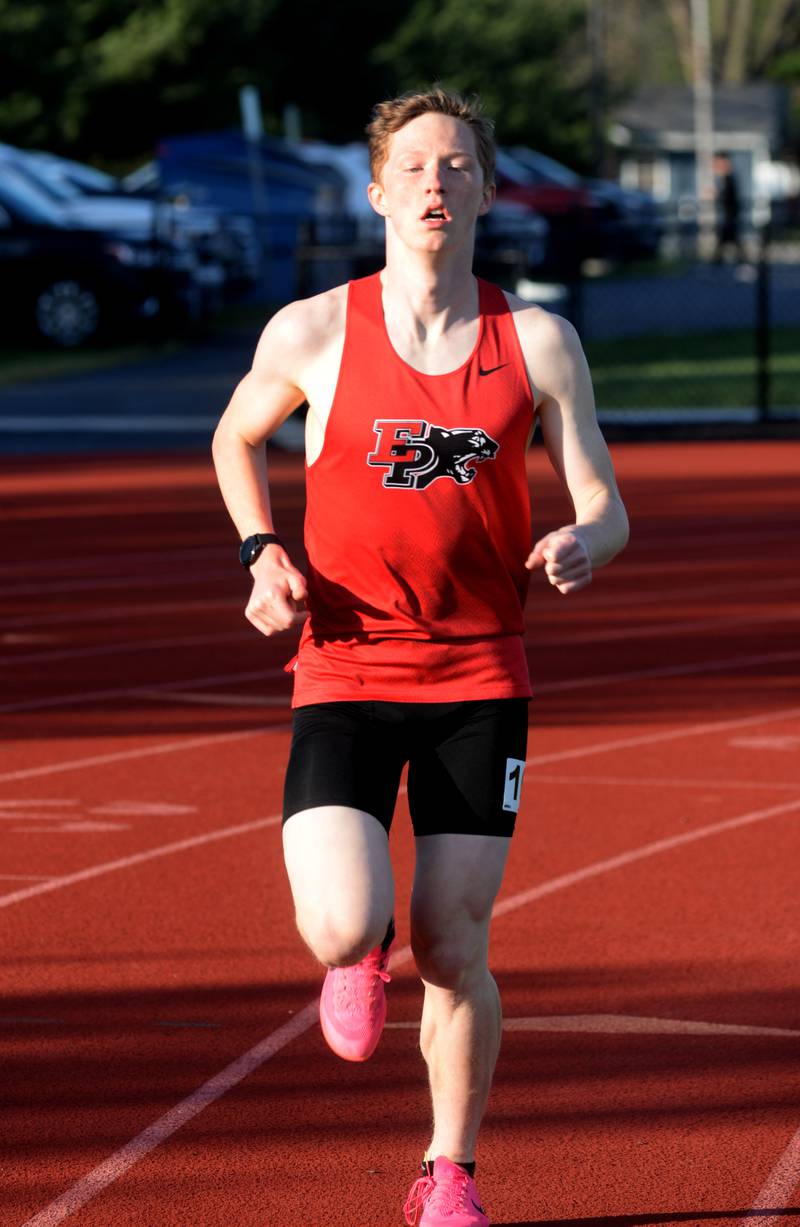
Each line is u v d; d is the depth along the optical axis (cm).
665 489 4716
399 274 1014
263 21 13100
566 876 1711
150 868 1739
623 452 5541
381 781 1010
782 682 2583
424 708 1013
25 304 7806
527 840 1828
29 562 3634
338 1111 1202
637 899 1642
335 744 1005
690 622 3042
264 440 1068
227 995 1414
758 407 6003
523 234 6669
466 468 995
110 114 12175
